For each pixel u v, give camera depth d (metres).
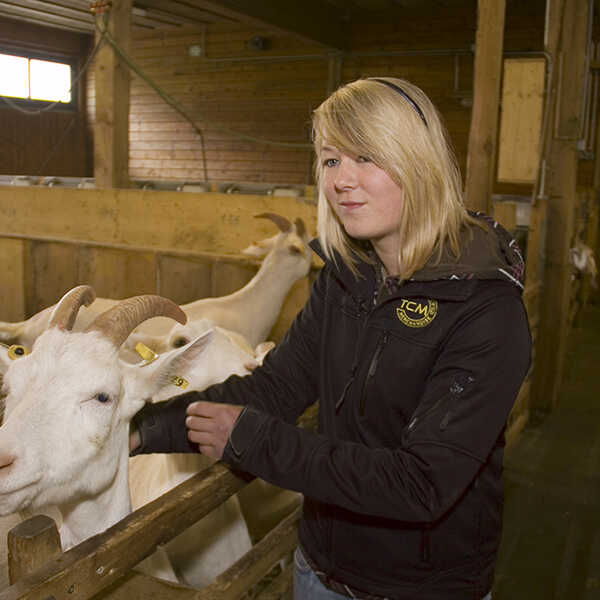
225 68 14.84
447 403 1.20
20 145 14.69
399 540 1.35
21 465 1.50
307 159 14.24
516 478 4.68
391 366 1.30
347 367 1.40
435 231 1.26
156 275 5.21
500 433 1.37
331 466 1.22
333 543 1.43
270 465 1.26
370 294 1.40
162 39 15.41
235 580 1.70
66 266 5.55
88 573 1.15
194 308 4.53
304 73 14.11
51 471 1.55
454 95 12.72
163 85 15.53
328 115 1.31
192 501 1.42
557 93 5.62
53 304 5.68
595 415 5.98
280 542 1.92
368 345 1.34
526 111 5.27
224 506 2.30
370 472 1.20
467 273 1.22
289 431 1.28
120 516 1.82
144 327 4.13
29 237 5.59
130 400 1.77
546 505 4.31
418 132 1.26
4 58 14.15
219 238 5.38
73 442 1.59
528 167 5.34
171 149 15.62
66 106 15.49
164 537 1.35
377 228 1.31
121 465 1.79
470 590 1.36
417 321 1.27
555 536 3.93
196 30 14.99
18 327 4.03
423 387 1.29
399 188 1.29
